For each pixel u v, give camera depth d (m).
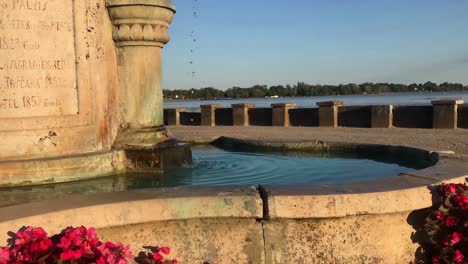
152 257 3.09
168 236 3.28
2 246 2.72
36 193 4.80
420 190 3.47
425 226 3.42
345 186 3.54
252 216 3.26
